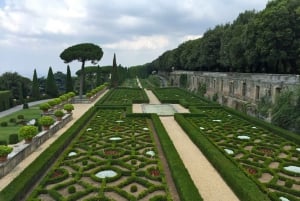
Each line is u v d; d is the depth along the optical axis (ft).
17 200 34.96
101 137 65.87
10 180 42.65
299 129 72.95
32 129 56.08
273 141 65.10
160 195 36.47
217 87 159.12
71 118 94.07
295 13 102.78
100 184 40.81
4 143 62.54
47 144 62.80
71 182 40.75
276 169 46.98
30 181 39.55
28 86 189.78
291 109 77.41
